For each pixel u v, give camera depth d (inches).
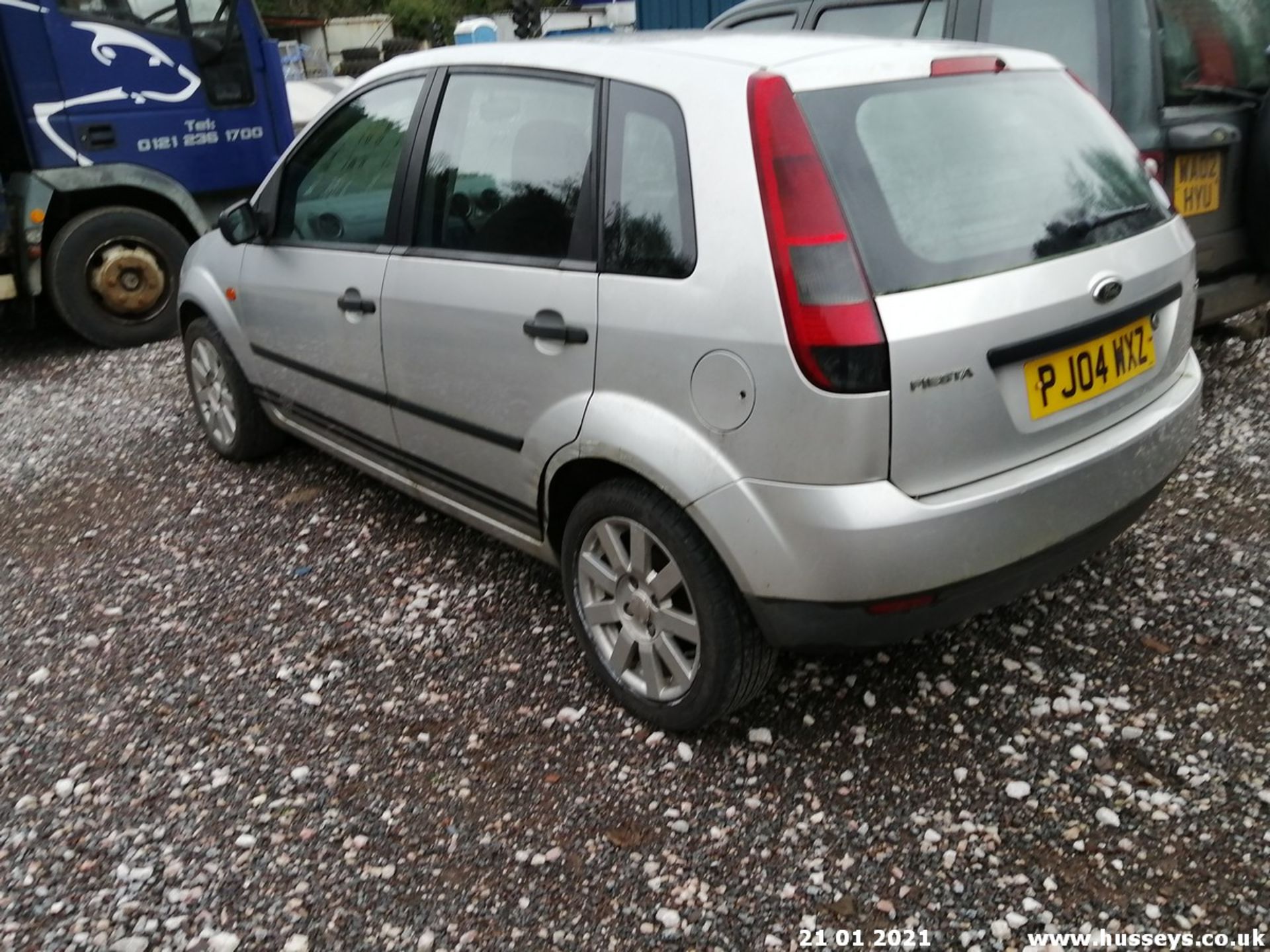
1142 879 89.7
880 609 91.1
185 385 243.6
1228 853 91.6
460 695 118.9
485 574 145.6
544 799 102.1
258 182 298.5
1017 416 94.2
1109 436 102.2
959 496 90.9
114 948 86.7
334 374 147.1
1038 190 101.1
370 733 113.2
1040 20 173.3
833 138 91.2
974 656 120.7
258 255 160.1
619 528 108.7
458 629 132.3
